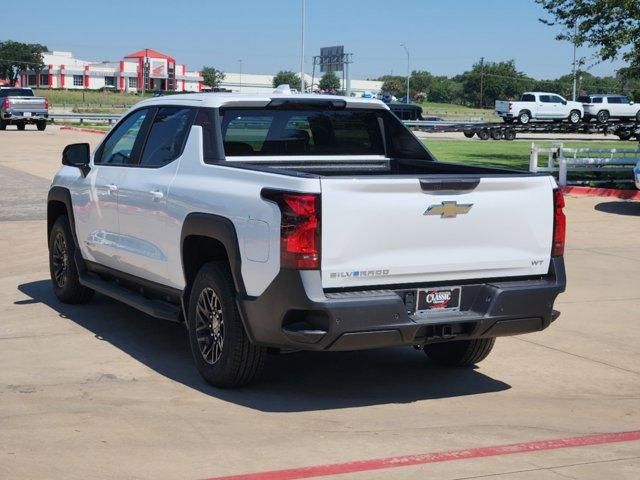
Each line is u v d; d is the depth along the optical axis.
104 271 8.17
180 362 7.07
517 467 5.00
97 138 37.97
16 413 5.75
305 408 6.03
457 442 5.41
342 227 5.62
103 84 141.25
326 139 7.42
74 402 6.01
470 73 143.88
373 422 5.78
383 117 7.67
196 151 6.77
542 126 50.78
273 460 5.03
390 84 146.12
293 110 7.21
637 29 23.16
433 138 48.53
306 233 5.54
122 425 5.57
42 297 9.36
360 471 4.89
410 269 5.85
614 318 8.93
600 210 17.02
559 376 7.02
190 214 6.50
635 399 6.47
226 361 6.18
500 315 6.09
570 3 23.94
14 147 31.56
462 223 6.00
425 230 5.87
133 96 116.19
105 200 7.83
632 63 23.75
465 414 6.01
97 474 4.76
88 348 7.41
